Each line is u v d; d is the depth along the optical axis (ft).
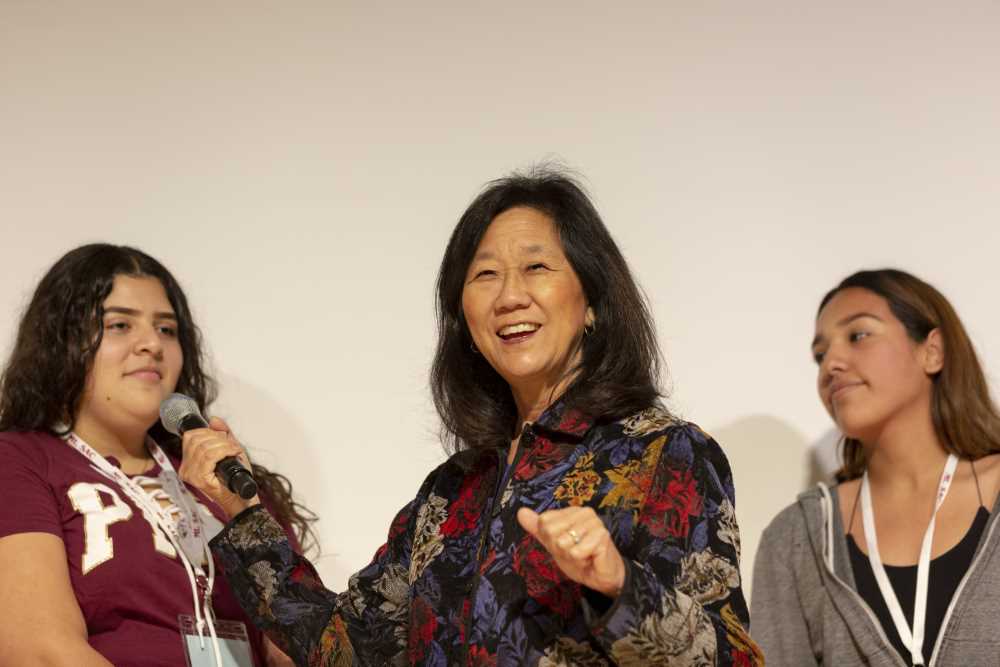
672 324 11.35
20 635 7.27
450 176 11.68
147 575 7.96
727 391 11.25
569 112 11.68
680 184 11.53
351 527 11.18
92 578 7.79
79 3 11.83
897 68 11.56
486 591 5.63
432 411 11.30
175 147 11.69
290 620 7.09
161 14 11.83
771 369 11.28
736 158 11.55
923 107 11.51
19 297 11.37
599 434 6.03
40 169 11.60
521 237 6.52
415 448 11.28
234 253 11.57
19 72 11.71
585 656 5.36
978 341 11.16
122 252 9.17
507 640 5.46
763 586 10.00
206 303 11.47
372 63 11.80
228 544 7.43
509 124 11.71
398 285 11.55
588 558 4.78
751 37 11.67
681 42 11.70
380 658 6.53
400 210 11.66
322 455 11.29
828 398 10.16
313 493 11.23
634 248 11.46
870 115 11.53
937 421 9.62
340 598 6.98
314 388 11.40
